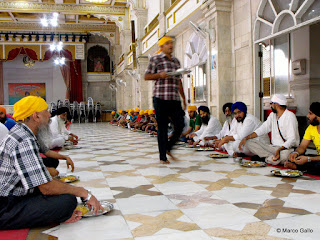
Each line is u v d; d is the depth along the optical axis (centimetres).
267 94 811
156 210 258
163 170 427
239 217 236
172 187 334
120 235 208
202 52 961
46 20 1362
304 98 720
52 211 216
